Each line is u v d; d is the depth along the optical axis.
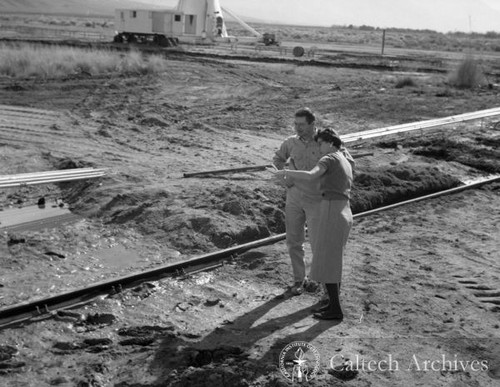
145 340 6.01
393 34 119.69
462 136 17.45
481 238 9.45
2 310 6.34
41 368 5.53
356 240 9.11
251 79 29.50
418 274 7.80
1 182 10.46
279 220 9.64
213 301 6.87
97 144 14.80
